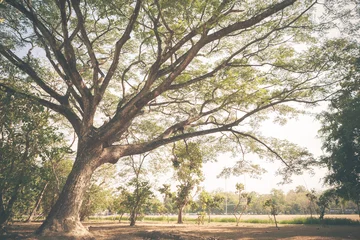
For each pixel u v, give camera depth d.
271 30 13.07
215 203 31.12
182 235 12.33
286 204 84.25
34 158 10.37
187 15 10.23
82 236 10.07
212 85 14.20
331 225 22.91
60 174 23.84
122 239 10.95
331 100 14.39
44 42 13.92
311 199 23.56
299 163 15.74
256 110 14.77
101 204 30.31
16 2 11.56
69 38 12.84
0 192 9.64
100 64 16.47
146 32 12.02
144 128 22.08
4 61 11.68
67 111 13.46
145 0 10.85
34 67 13.62
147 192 23.03
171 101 17.33
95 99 12.62
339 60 13.14
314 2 11.62
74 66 12.46
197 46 11.01
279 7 10.52
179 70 11.24
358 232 15.09
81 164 11.49
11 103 10.05
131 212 23.03
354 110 13.31
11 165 9.72
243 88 12.25
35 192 10.73
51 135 10.31
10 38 12.92
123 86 14.87
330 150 20.02
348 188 19.73
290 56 14.02
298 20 12.55
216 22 10.20
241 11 11.56
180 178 30.17
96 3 10.98
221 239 11.70
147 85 12.25
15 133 9.91
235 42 14.83
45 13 12.88
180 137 13.88
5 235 10.16
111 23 12.71
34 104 10.34
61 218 10.43
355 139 17.42
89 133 12.34
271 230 17.30
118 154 12.60
